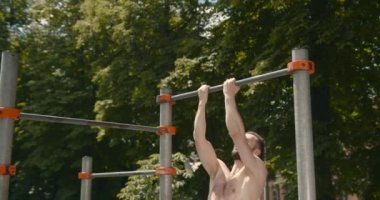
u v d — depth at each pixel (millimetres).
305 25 12859
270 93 13945
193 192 16406
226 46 15133
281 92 13938
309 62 3988
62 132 21766
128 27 18312
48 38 23094
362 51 14039
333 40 12648
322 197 13023
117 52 19469
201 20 18156
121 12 18250
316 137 13070
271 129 13648
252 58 15273
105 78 18250
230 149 16766
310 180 3760
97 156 22328
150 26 18016
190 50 16578
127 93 17984
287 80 13938
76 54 22297
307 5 13914
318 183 12938
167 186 5367
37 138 21688
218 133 17500
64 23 22984
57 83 22125
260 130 14570
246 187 3510
